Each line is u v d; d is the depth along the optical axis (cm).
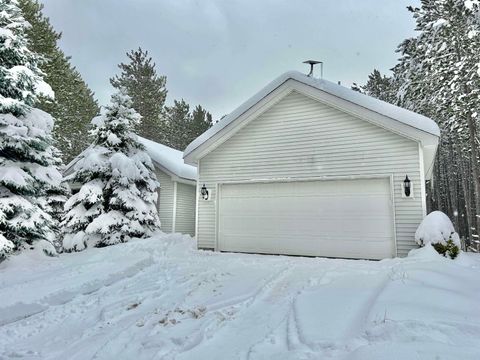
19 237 928
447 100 1812
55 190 1605
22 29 1014
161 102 3378
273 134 1159
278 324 432
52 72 2334
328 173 1063
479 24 1798
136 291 639
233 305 530
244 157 1193
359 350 298
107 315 503
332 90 1052
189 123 3934
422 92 2028
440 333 322
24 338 434
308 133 1109
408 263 756
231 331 417
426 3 1919
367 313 413
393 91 2734
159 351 365
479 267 762
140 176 1403
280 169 1134
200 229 1225
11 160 934
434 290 480
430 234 864
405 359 265
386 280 617
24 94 952
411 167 963
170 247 1239
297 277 706
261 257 1024
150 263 915
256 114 1180
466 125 1816
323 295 534
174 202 1659
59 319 502
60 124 2431
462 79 1719
